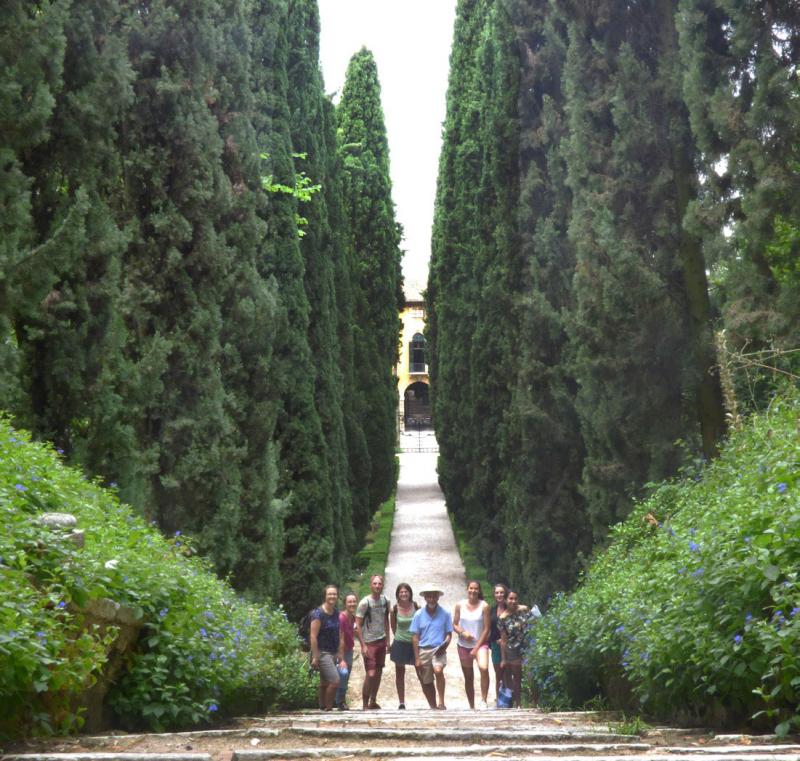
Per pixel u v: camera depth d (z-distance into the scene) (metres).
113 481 10.73
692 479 11.78
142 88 12.88
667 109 13.62
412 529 38.97
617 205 13.79
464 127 31.84
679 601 5.96
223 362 14.83
